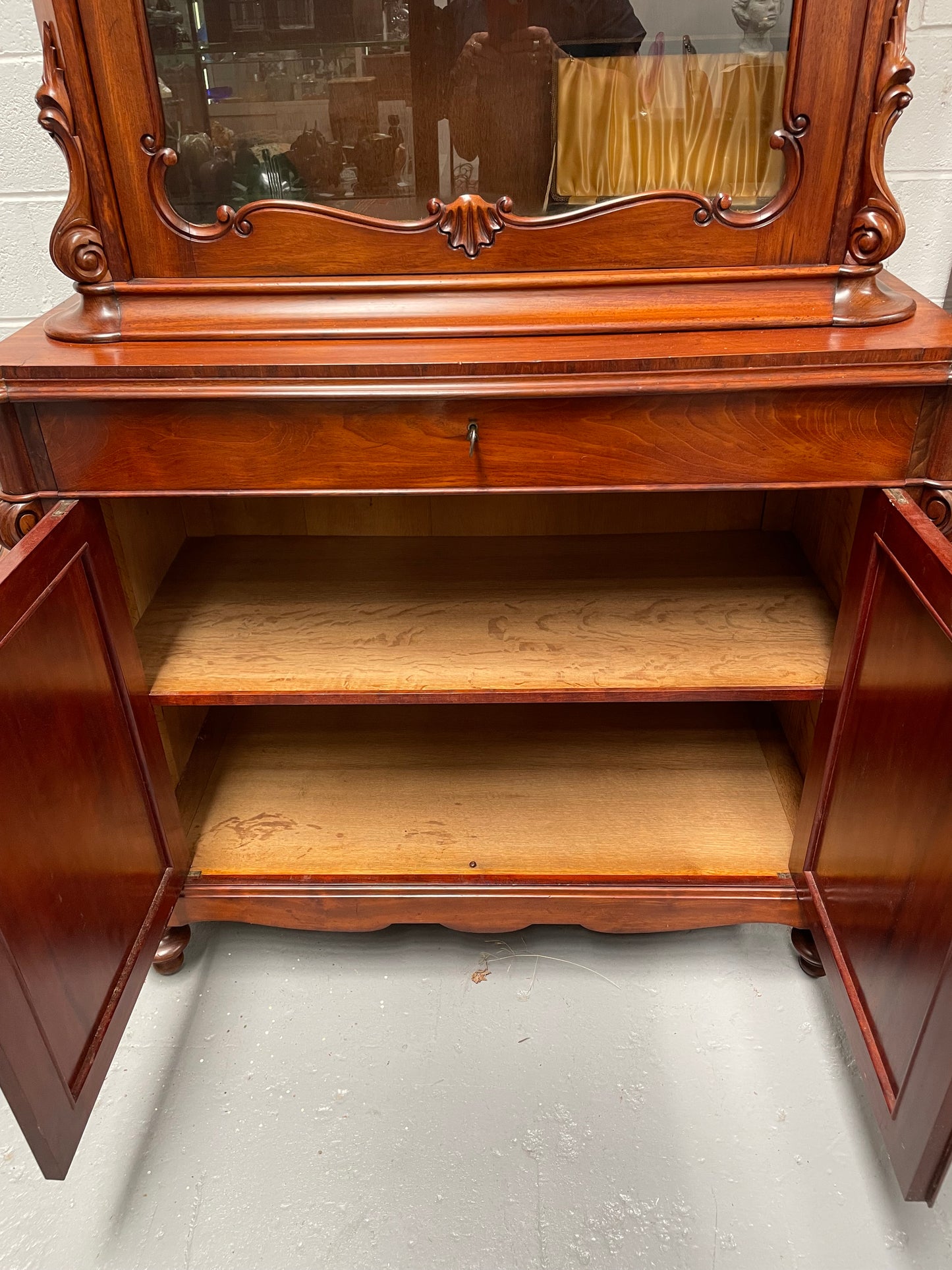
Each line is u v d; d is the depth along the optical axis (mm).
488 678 1092
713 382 844
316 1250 944
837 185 860
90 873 936
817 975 1201
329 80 839
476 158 867
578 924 1304
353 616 1221
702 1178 1000
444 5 815
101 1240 958
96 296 911
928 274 1285
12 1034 769
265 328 900
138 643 1168
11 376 864
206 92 845
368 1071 1116
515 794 1309
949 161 1208
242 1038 1157
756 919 1174
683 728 1428
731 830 1242
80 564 927
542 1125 1054
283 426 896
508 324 891
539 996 1204
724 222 881
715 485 918
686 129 855
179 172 875
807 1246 940
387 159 867
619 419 886
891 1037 881
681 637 1155
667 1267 925
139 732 1055
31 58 1170
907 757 846
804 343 856
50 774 854
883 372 840
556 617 1206
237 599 1260
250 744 1418
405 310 904
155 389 860
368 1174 1009
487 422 891
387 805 1294
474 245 893
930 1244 941
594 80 839
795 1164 1013
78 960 898
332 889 1177
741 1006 1184
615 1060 1122
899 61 794
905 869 850
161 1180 1009
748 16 814
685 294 900
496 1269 924
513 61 833
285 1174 1012
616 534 1402
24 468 917
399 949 1276
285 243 893
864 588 947
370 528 1422
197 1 811
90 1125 1063
